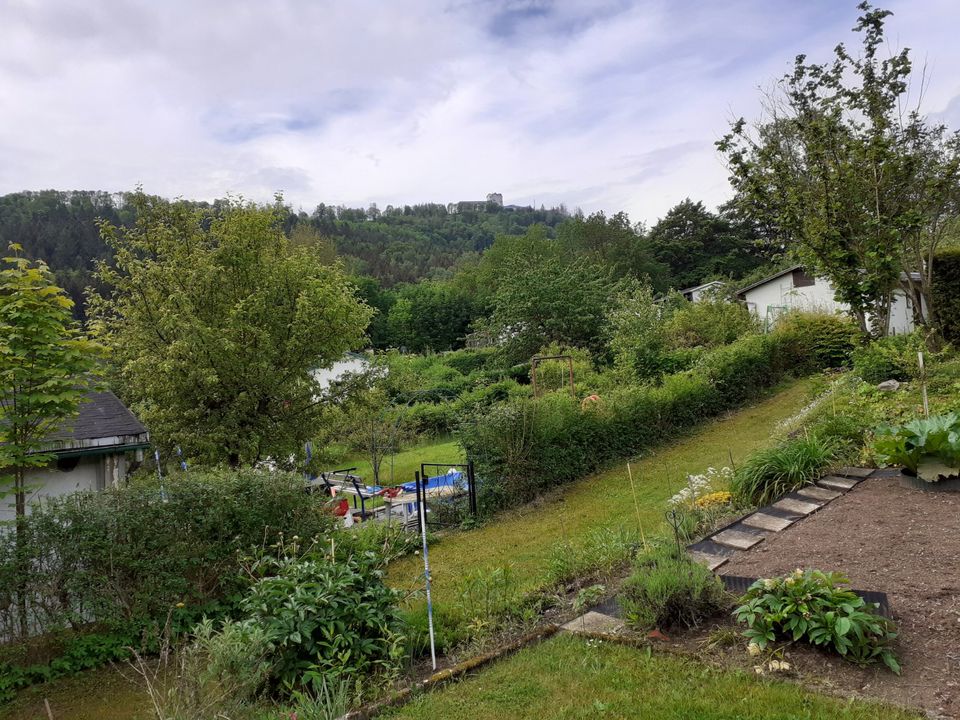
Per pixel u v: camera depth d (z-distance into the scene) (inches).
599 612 207.0
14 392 263.3
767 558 216.1
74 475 336.8
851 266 492.7
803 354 741.9
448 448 807.1
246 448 481.7
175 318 453.7
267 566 283.3
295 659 190.1
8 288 273.1
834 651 156.1
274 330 528.4
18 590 243.6
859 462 306.0
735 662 161.2
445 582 304.5
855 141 484.1
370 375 570.6
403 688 176.6
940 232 563.8
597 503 419.5
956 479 249.4
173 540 272.2
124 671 239.8
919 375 391.5
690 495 315.3
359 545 346.3
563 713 150.3
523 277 1135.0
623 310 911.0
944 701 133.0
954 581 177.6
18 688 229.1
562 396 532.7
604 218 2225.6
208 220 559.5
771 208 517.3
